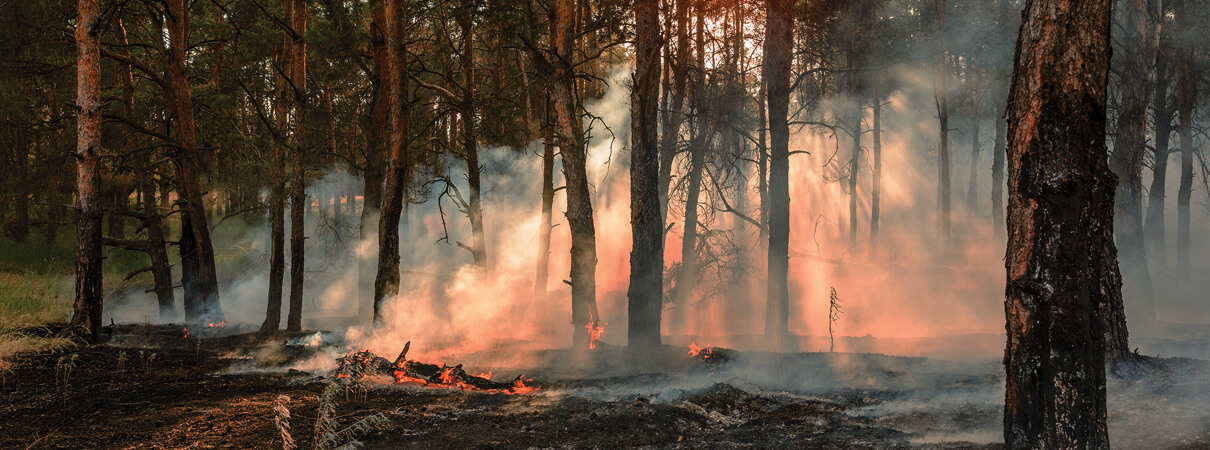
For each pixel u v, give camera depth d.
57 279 19.86
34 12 18.52
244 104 30.88
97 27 12.79
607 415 7.43
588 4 16.86
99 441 6.34
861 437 6.07
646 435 6.56
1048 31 4.89
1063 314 4.83
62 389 8.66
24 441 6.34
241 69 25.69
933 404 7.47
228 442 6.26
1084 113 4.84
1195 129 22.09
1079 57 4.82
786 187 15.23
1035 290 4.91
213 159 29.53
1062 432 4.82
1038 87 4.94
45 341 11.41
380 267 14.77
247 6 21.25
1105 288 8.20
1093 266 5.21
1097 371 4.85
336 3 18.52
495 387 9.25
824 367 10.24
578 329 13.50
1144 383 7.45
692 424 7.05
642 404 7.96
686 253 20.06
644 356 11.98
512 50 21.50
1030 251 4.98
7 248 23.81
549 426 6.94
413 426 6.92
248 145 28.20
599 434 6.60
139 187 24.17
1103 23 4.82
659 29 12.78
